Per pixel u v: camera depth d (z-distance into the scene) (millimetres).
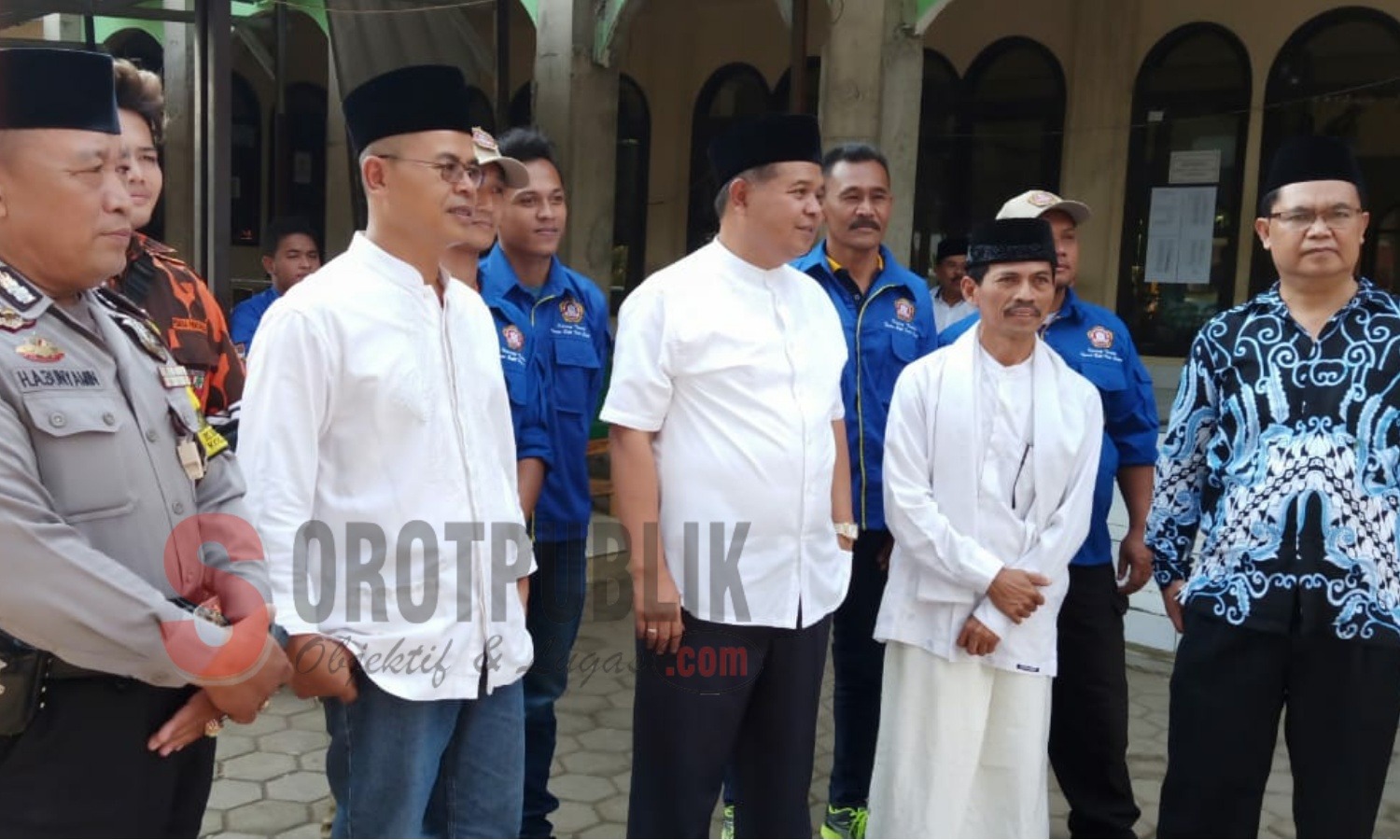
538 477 2832
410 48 6746
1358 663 2344
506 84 5992
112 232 1625
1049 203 3004
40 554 1488
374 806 1947
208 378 2363
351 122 1998
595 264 6328
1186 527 2668
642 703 2355
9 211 1584
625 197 8984
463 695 1979
